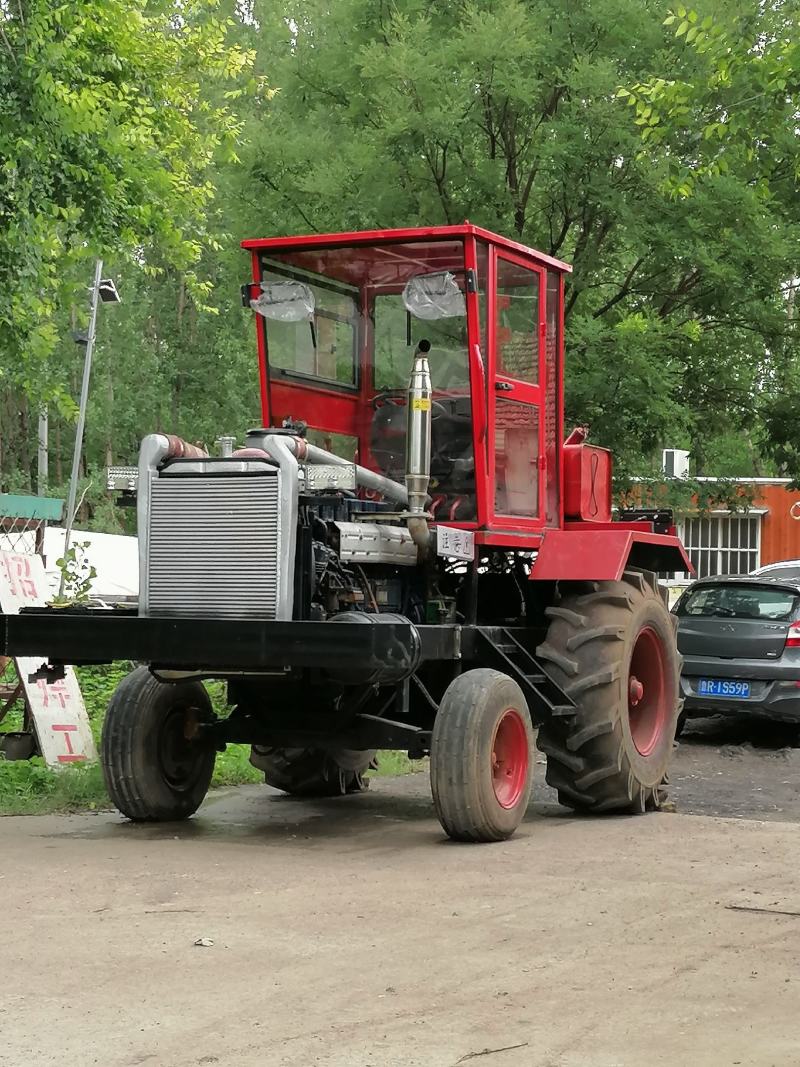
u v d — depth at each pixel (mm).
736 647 13469
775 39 14695
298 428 7918
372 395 8688
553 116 16188
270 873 6844
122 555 17844
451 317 8406
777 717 13305
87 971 5012
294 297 8844
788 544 28250
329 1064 4062
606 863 7199
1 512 16797
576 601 9023
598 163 15617
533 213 16781
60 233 15703
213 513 7598
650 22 15867
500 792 7973
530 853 7496
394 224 15977
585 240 16406
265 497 7496
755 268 15891
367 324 8688
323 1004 4641
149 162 14812
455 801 7715
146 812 8492
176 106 17078
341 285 8742
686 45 15586
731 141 15461
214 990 4793
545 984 4895
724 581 13992
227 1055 4133
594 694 8719
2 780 9820
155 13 18203
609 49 16094
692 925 5797
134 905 6078
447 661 8633
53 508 17188
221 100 26750
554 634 8852
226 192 16891
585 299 16938
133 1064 4059
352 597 7832
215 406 40562
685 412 15836
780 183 16656
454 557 8109
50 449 41438
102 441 40688
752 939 5562
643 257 16141
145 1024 4422
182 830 8305
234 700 8719
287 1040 4270
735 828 8461
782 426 17547
